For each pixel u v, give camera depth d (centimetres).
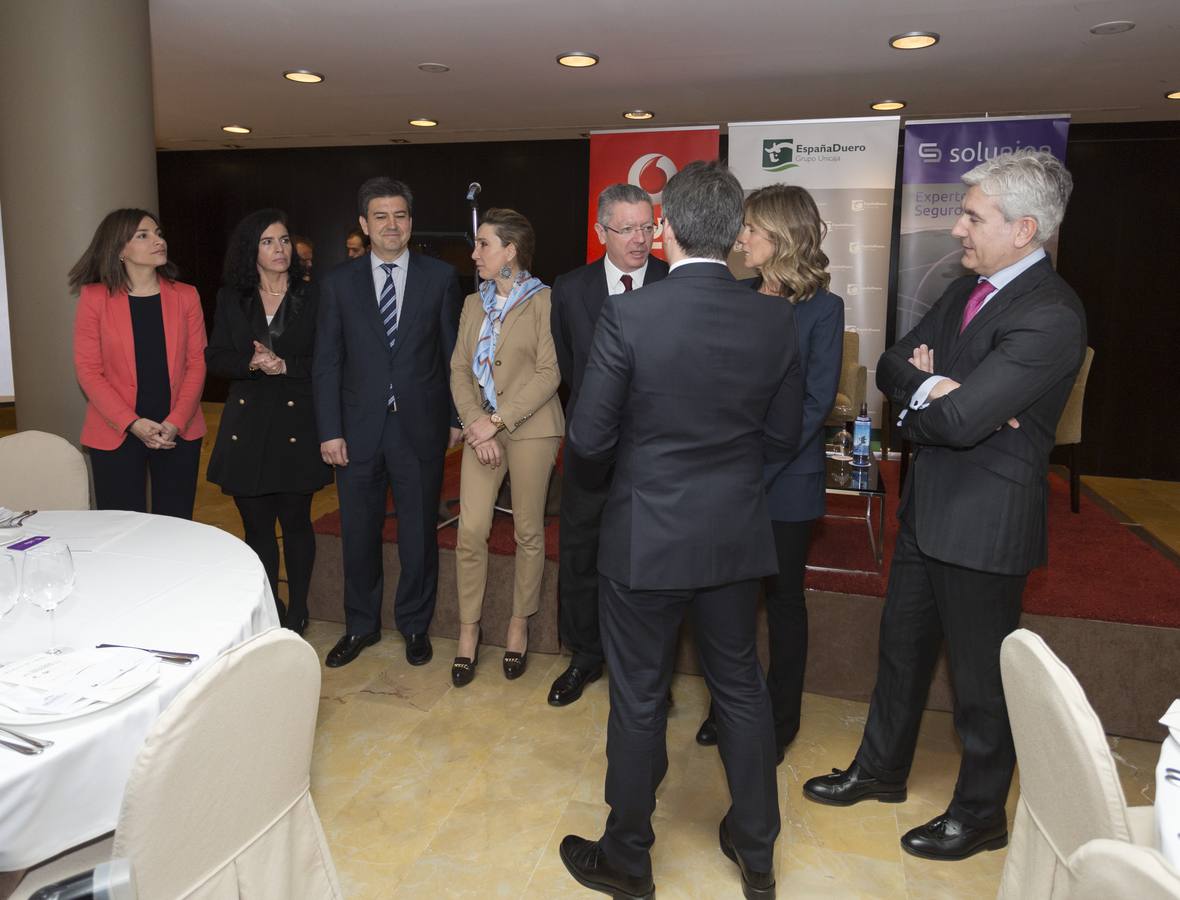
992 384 177
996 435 189
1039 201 178
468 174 771
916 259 538
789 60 468
